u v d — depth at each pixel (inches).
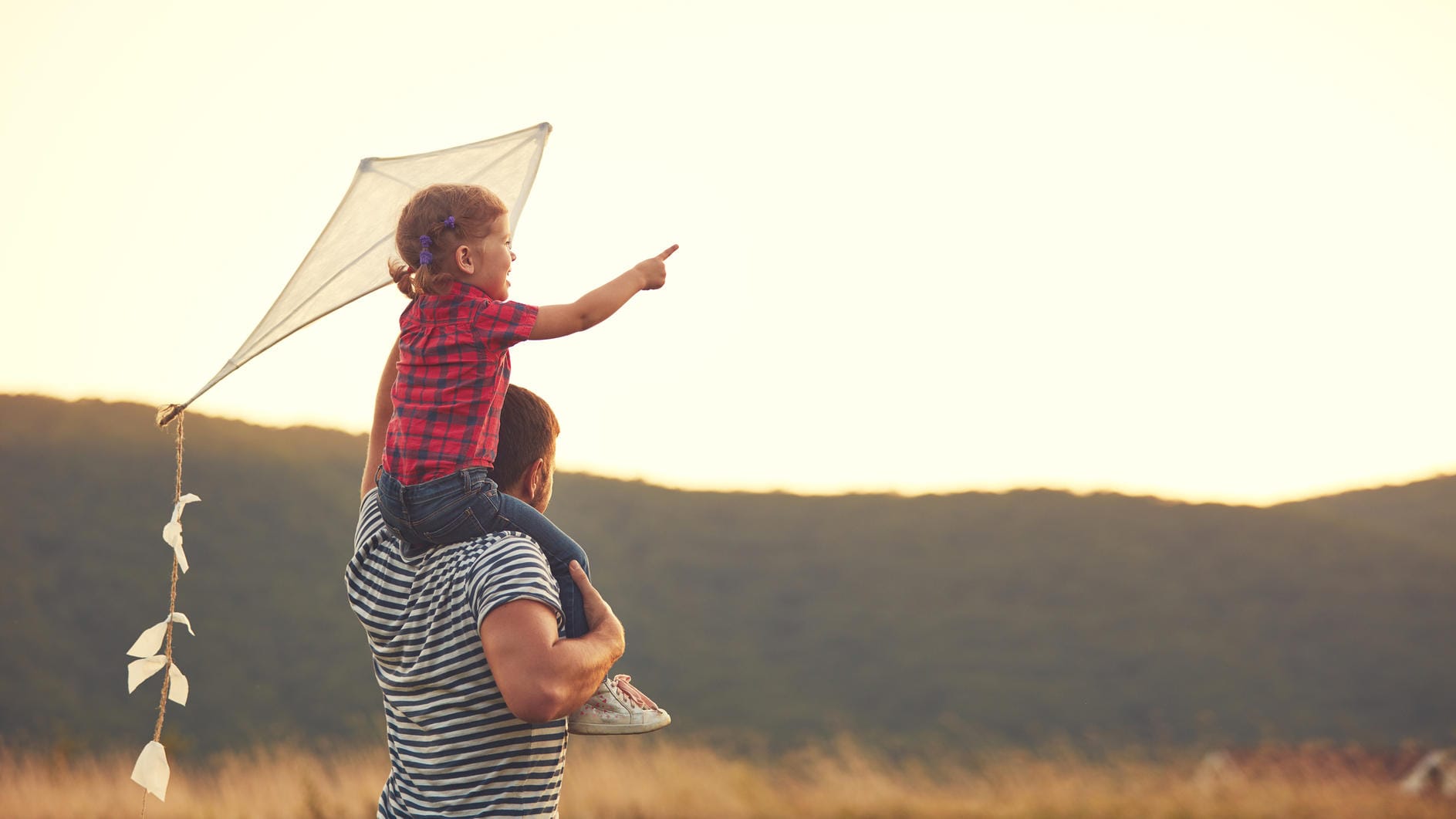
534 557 73.7
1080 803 574.2
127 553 1535.4
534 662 68.9
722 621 1830.7
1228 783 610.9
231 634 1414.9
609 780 577.3
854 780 629.3
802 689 1614.2
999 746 1387.8
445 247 78.5
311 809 518.3
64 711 1187.3
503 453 83.0
